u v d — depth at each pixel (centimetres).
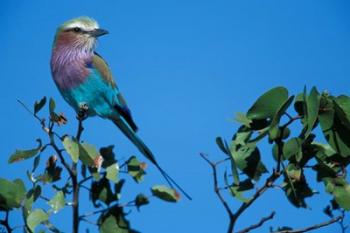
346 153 867
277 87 852
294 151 844
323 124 862
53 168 945
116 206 955
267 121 874
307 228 880
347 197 877
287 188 893
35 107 924
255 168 886
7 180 903
